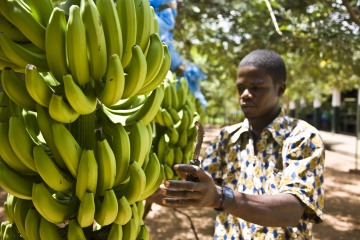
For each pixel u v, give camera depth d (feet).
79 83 3.51
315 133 5.34
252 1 16.61
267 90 5.77
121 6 3.66
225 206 4.35
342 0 13.52
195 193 4.06
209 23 21.27
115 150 3.74
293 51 20.03
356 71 22.80
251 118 5.91
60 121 3.48
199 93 10.24
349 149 46.32
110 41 3.53
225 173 6.31
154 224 17.22
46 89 3.38
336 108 65.67
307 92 61.46
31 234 3.73
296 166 5.10
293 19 15.80
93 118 3.92
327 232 17.04
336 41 17.57
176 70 8.81
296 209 4.78
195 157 4.34
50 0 3.69
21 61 3.54
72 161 3.46
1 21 3.57
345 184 26.91
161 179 4.42
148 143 4.04
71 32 3.26
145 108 4.01
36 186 3.42
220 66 25.05
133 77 3.59
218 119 110.22
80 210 3.50
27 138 3.51
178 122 7.20
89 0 3.37
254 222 4.59
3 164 3.61
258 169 5.71
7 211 4.21
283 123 5.72
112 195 3.52
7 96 3.92
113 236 3.76
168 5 6.80
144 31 3.84
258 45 19.16
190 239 15.51
